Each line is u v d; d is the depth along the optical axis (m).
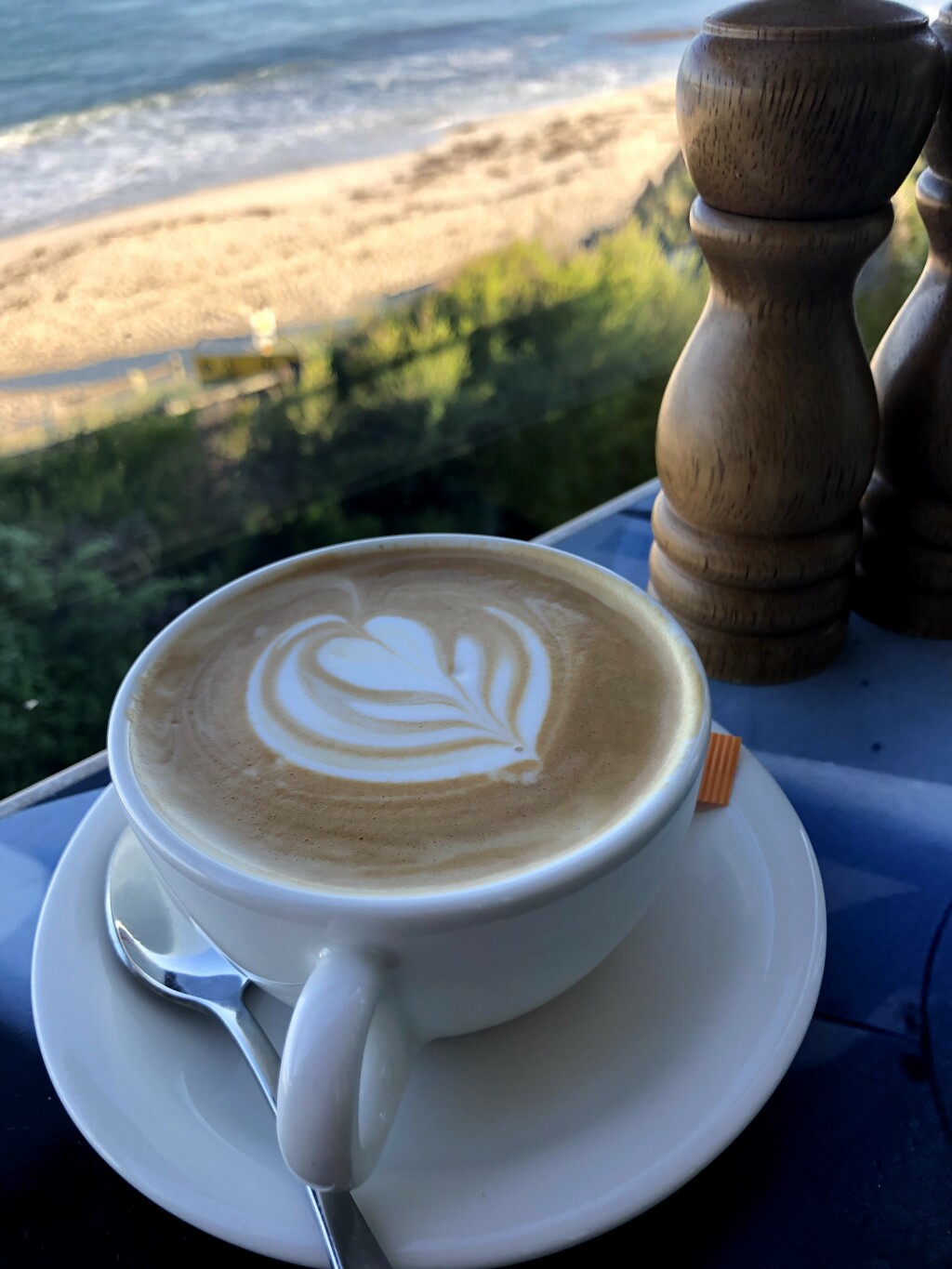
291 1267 0.30
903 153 0.40
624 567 0.62
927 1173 0.32
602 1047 0.33
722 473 0.47
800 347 0.45
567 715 0.38
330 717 0.38
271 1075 0.32
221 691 0.39
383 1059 0.29
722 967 0.36
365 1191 0.29
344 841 0.33
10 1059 0.36
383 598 0.44
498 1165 0.30
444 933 0.28
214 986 0.36
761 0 0.41
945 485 0.51
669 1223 0.31
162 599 0.77
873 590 0.57
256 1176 0.30
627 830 0.31
